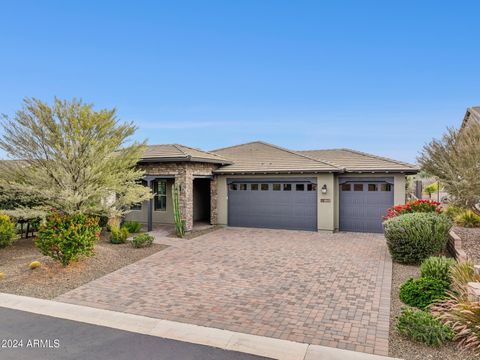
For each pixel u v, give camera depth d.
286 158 19.16
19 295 8.14
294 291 8.26
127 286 8.75
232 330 6.20
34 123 12.16
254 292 8.22
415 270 9.87
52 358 5.21
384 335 5.91
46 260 10.98
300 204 17.75
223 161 18.84
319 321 6.54
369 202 17.25
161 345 5.65
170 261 11.24
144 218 20.58
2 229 12.34
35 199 12.98
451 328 5.55
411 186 27.41
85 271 9.95
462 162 10.58
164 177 17.33
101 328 6.33
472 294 5.95
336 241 14.62
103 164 12.68
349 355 5.26
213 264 10.83
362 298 7.73
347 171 17.05
